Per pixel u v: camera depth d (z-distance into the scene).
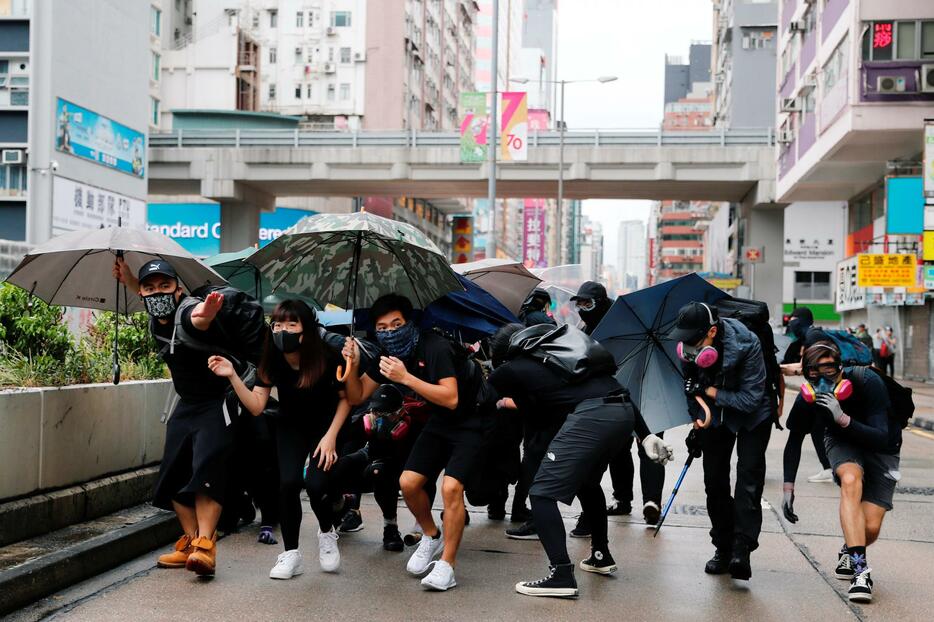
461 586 5.85
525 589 5.66
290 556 5.93
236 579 5.87
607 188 49.59
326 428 6.08
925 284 26.47
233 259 9.59
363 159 48.66
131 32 47.47
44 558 5.55
